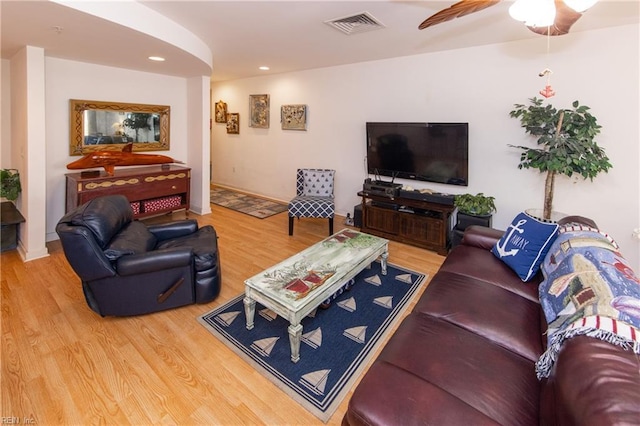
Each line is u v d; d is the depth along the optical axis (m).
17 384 1.75
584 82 3.06
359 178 4.90
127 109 4.38
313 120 5.31
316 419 1.62
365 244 2.88
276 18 2.80
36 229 3.28
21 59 3.12
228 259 3.50
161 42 2.87
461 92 3.77
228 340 2.17
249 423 1.59
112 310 2.30
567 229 2.02
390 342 1.53
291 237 4.23
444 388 1.21
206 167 5.07
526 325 1.62
